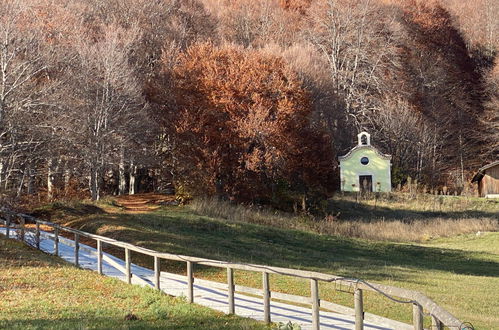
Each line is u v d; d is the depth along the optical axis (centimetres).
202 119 4888
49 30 5206
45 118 4400
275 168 4978
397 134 7900
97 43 5331
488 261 3353
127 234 2723
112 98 4788
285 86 5228
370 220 5069
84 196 5369
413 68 9769
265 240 3306
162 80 5512
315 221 4388
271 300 1602
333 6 8950
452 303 1836
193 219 3472
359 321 931
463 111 9375
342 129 7925
